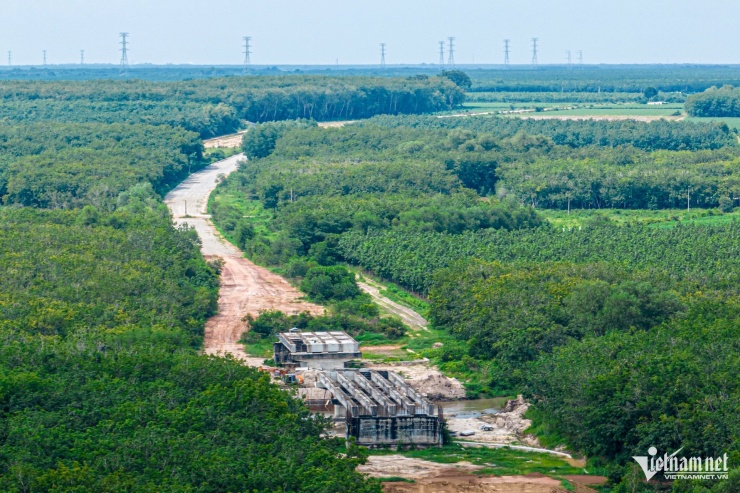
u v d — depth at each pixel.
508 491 145.12
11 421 137.12
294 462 131.50
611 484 148.25
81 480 121.06
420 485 146.75
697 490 128.88
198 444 133.25
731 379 153.25
